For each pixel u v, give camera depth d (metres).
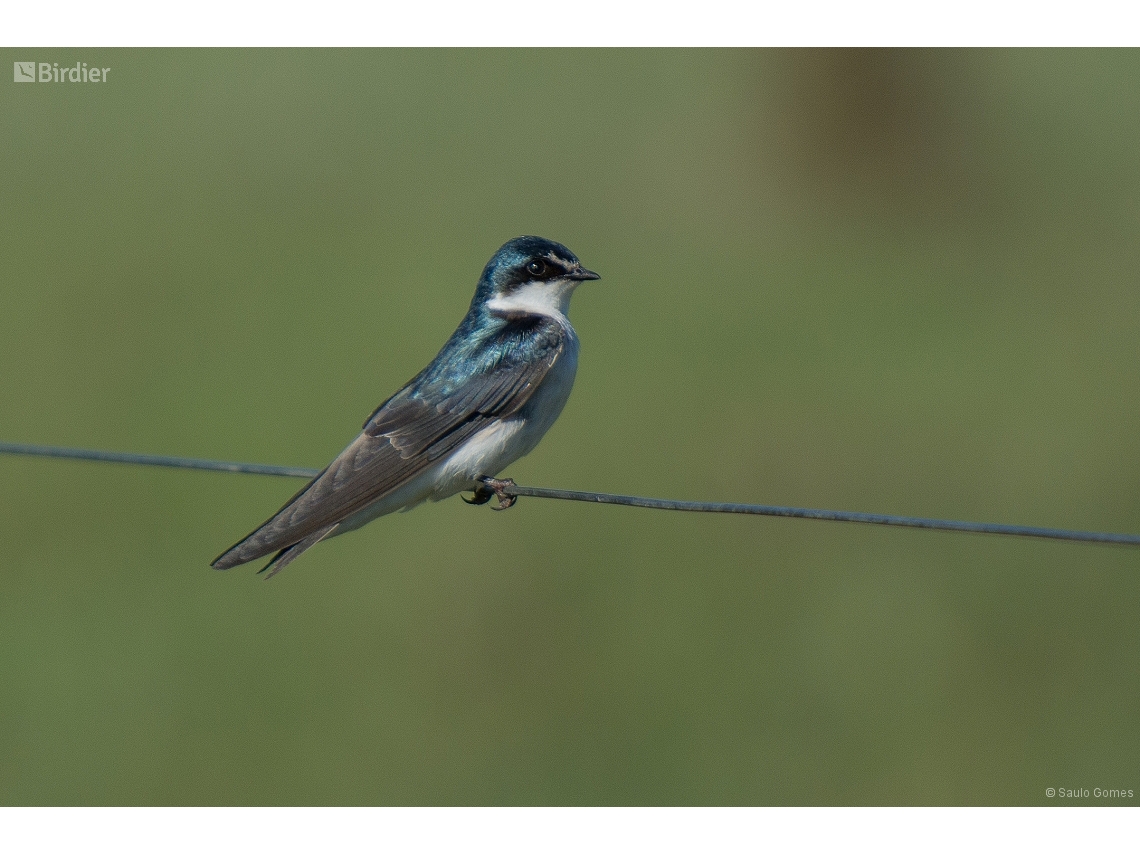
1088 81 27.00
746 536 14.10
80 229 21.38
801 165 24.50
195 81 27.59
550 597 12.97
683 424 16.03
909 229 22.44
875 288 20.23
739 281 20.31
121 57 28.00
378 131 25.34
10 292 19.38
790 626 12.59
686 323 19.11
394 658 12.21
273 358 17.42
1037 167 24.14
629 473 15.06
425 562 13.50
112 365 17.28
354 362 17.47
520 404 8.17
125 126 25.33
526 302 8.69
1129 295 19.84
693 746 11.27
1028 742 11.23
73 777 10.95
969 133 24.89
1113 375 17.25
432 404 8.13
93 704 11.66
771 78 25.47
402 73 27.77
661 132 25.44
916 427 15.98
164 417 16.11
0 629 12.62
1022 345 18.28
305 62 28.62
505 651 12.48
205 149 24.72
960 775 10.88
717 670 12.01
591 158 24.58
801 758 11.15
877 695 11.85
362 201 22.69
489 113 26.42
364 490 7.70
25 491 14.74
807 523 14.36
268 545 7.32
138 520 14.26
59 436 15.56
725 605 12.80
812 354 18.08
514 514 14.16
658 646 12.46
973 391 16.97
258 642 12.44
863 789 11.09
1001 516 14.58
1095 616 12.62
